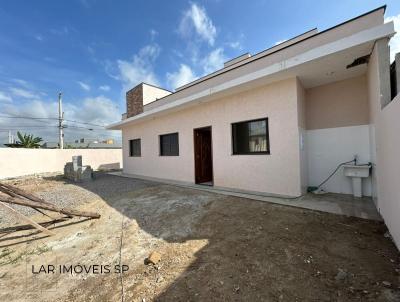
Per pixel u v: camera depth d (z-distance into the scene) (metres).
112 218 4.76
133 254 3.14
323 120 5.91
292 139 5.26
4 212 5.60
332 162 5.76
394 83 3.88
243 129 6.39
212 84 7.07
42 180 11.50
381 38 3.64
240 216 4.18
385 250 2.67
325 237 3.11
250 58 8.64
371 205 4.42
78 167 10.72
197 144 8.06
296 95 5.18
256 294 2.09
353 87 5.39
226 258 2.78
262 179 5.88
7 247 3.61
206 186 7.35
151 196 6.31
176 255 2.99
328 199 4.98
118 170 16.75
